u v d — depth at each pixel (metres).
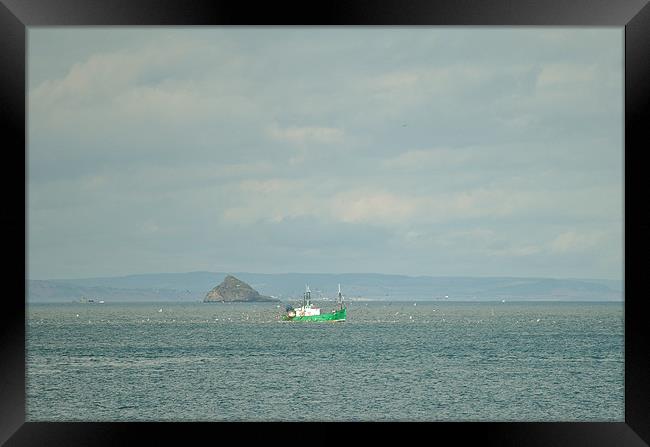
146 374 120.62
